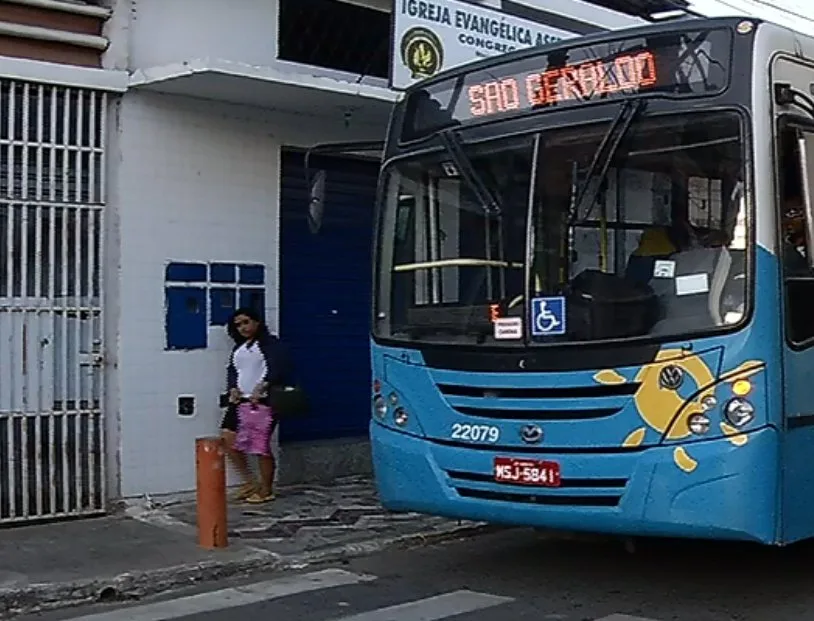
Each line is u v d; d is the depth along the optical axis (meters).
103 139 9.92
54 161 9.64
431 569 8.50
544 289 7.09
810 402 6.83
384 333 7.88
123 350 10.06
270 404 10.59
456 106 7.84
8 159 9.38
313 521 9.85
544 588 7.81
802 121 6.93
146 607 7.48
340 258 12.27
